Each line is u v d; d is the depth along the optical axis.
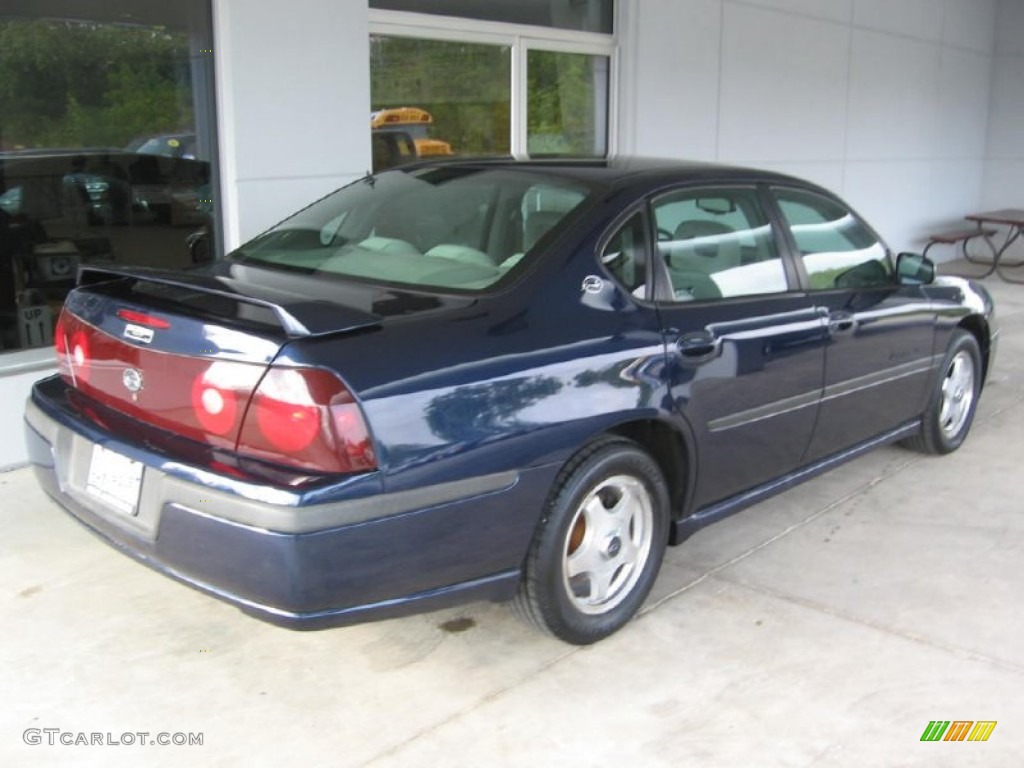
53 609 3.59
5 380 4.89
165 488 2.78
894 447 5.68
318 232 3.81
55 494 3.27
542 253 3.30
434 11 6.79
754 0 9.31
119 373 3.08
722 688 3.19
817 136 10.69
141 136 5.32
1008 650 3.45
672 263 3.62
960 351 5.37
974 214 14.41
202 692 3.12
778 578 3.97
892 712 3.08
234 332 2.76
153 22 5.25
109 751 2.83
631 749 2.89
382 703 3.09
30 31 4.87
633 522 3.52
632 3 8.00
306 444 2.64
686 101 8.73
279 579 2.63
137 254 5.41
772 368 3.88
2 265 4.95
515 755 2.85
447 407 2.83
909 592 3.87
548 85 7.75
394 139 6.78
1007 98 14.38
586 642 3.41
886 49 11.67
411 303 3.06
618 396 3.25
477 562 2.98
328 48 5.87
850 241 4.57
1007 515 4.68
